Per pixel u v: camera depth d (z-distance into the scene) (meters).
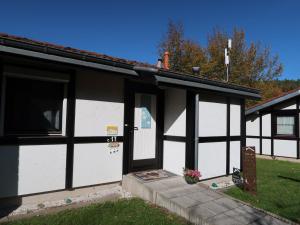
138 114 6.00
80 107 4.89
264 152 12.21
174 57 20.38
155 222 3.82
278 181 6.66
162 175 5.74
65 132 4.75
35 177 4.35
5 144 4.04
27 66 4.25
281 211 4.45
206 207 4.16
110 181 5.34
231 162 6.97
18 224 3.56
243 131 7.41
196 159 5.76
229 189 5.80
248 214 3.98
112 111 5.38
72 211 4.12
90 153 5.02
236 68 21.23
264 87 21.36
